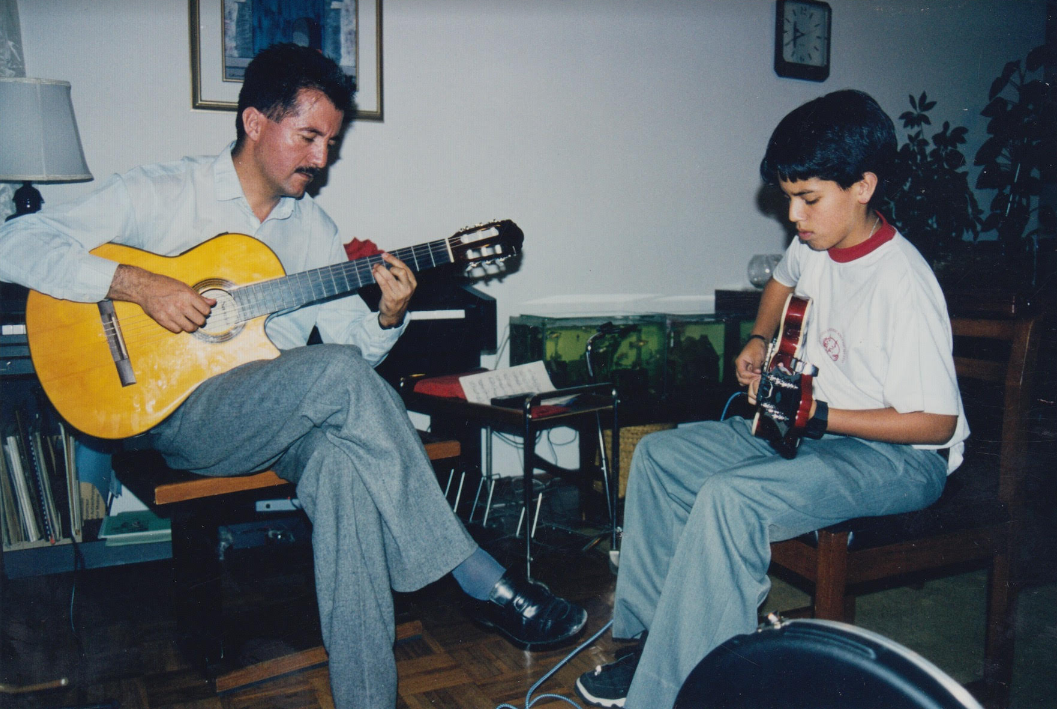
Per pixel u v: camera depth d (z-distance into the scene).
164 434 1.59
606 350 2.88
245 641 1.76
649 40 3.30
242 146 1.71
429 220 2.93
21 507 2.21
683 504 1.62
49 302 1.53
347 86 1.68
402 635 1.87
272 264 1.66
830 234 1.41
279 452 1.47
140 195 1.65
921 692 0.81
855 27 3.81
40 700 1.59
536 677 1.70
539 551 2.51
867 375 1.43
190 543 1.61
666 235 3.43
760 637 0.96
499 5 2.97
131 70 2.45
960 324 1.66
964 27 4.12
